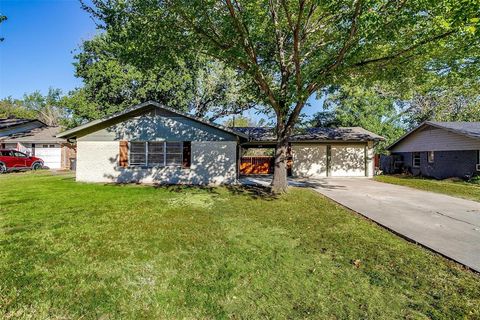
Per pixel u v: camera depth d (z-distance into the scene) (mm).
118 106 20094
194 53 8812
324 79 8047
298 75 8133
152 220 5926
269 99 9539
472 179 14438
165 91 20797
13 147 21734
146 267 3596
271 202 8211
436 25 5867
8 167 17203
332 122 26094
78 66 20062
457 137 15992
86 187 10969
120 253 4051
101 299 2832
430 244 4488
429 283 3221
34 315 2564
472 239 4781
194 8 6852
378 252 4188
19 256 3910
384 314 2609
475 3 4824
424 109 25406
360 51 7223
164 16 7344
